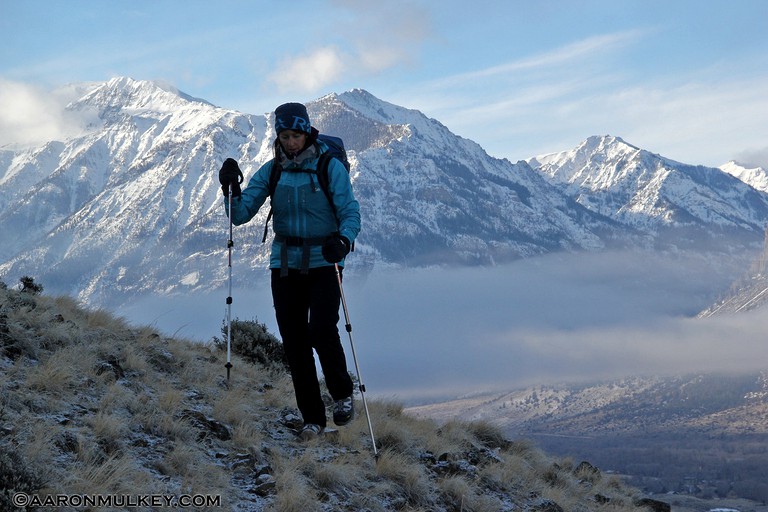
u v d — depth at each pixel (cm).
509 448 1124
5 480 531
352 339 784
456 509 791
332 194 755
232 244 813
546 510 888
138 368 913
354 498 711
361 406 1085
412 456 880
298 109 750
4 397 689
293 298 774
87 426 700
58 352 854
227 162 775
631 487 1247
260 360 1247
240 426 807
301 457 748
